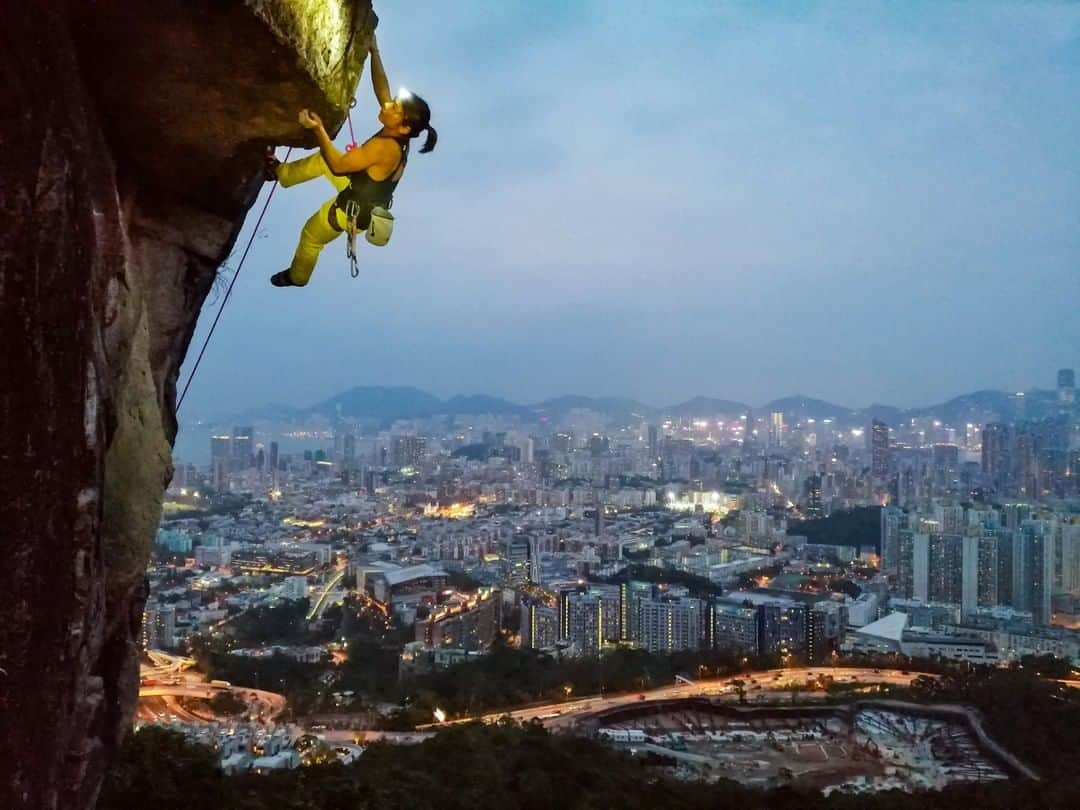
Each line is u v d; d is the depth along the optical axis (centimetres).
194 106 508
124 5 435
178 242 597
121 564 489
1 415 346
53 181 365
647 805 2294
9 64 342
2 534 348
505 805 2134
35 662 371
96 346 412
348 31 543
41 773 383
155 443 521
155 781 1501
